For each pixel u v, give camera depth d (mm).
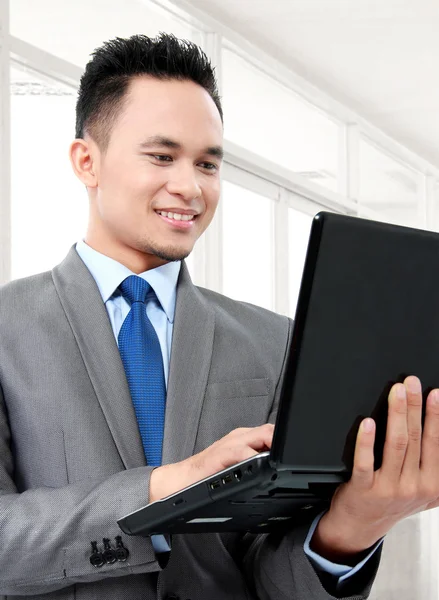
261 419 1241
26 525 1028
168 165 1198
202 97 1219
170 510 901
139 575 1101
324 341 812
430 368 892
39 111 2998
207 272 4113
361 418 860
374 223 817
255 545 1177
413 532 5125
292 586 1069
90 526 1015
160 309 1253
